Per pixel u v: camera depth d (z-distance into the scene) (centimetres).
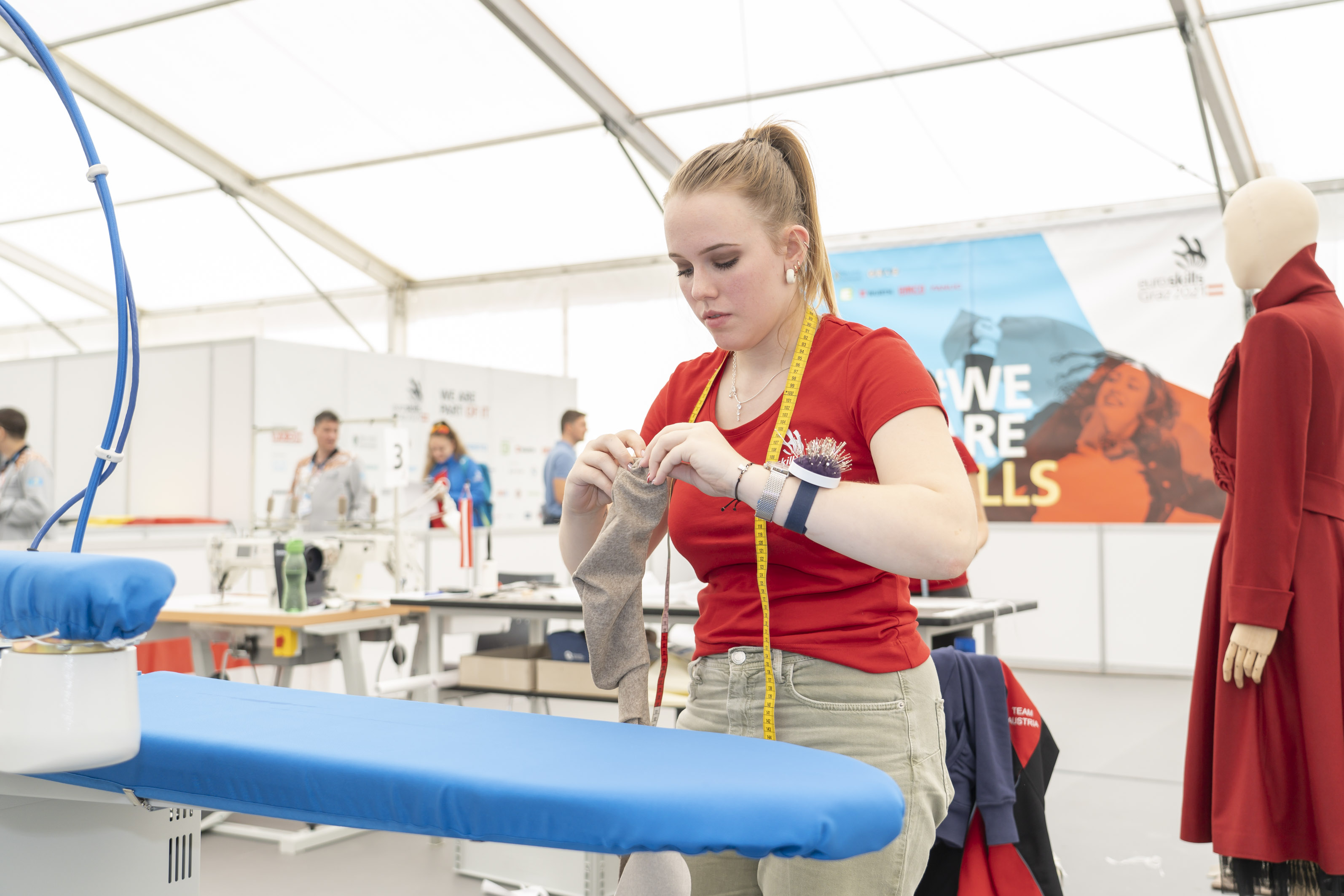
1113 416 617
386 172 786
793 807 68
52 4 640
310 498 600
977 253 653
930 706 105
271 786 82
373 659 471
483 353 915
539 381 869
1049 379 632
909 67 574
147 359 694
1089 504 621
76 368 718
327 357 699
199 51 676
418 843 343
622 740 88
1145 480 609
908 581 111
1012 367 641
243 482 648
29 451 528
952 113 598
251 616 337
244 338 654
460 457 686
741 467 94
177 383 679
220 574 379
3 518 514
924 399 98
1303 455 176
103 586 80
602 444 113
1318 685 173
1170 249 607
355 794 78
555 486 743
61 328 1130
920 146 627
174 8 636
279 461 664
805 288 111
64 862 117
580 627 473
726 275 103
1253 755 179
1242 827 178
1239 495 179
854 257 682
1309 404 176
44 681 80
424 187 799
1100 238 622
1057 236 632
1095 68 542
